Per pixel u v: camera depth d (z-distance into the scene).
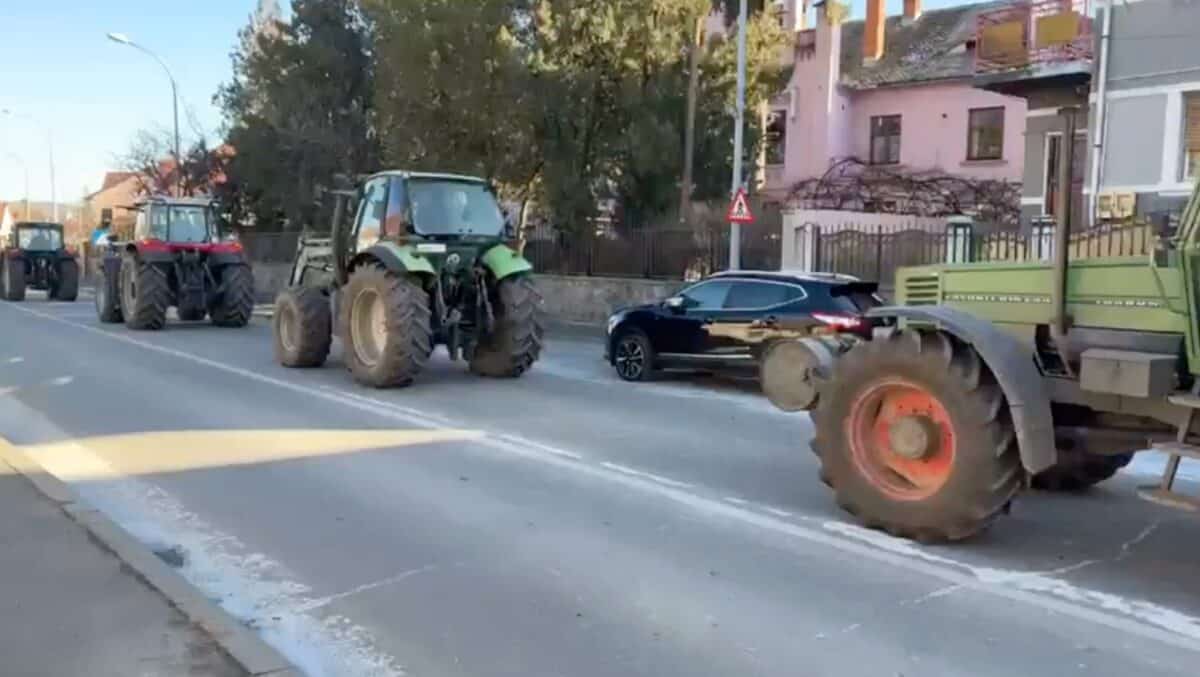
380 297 12.18
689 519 6.59
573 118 21.98
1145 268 5.60
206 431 9.38
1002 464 5.82
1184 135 17.41
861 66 34.97
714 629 4.74
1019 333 6.24
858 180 31.31
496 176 22.70
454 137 22.55
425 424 9.91
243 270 21.31
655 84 21.80
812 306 12.15
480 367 13.62
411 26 21.47
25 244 30.92
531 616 4.89
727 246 20.48
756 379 13.19
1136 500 7.28
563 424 10.07
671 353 13.22
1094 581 5.48
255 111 34.09
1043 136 20.69
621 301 21.89
